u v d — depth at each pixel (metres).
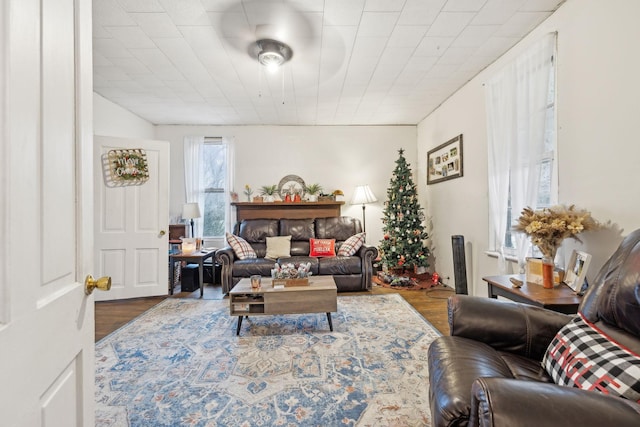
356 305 3.26
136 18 2.29
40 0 0.62
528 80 2.41
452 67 3.10
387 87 3.58
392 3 2.13
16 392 0.54
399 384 1.78
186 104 4.11
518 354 1.32
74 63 0.78
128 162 3.46
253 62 2.97
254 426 1.45
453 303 1.45
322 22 2.34
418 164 5.08
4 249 0.52
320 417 1.50
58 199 0.69
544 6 2.15
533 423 0.61
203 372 1.93
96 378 1.87
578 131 2.01
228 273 3.68
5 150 0.52
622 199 1.73
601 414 0.61
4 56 0.52
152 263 3.58
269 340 2.40
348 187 5.14
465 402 0.92
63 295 0.71
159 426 1.45
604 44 1.82
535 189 2.31
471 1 2.11
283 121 4.89
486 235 3.18
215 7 2.16
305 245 4.30
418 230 4.41
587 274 1.94
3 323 0.51
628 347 0.96
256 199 4.89
